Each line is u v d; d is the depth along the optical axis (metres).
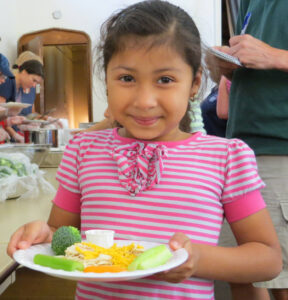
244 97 1.26
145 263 0.53
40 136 2.63
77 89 6.52
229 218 0.78
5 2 5.27
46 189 1.49
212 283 0.76
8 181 1.31
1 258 0.72
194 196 0.74
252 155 0.80
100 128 1.47
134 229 0.74
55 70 6.38
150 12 0.74
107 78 0.76
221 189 0.77
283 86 1.20
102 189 0.78
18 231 0.68
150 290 0.71
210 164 0.77
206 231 0.74
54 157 2.42
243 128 1.26
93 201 0.78
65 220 0.86
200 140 0.82
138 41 0.68
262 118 1.22
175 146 0.80
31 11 5.65
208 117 1.91
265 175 1.23
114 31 0.73
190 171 0.76
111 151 0.82
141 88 0.69
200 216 0.74
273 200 1.21
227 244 1.32
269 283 1.17
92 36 5.59
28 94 3.85
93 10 5.57
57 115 6.54
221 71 1.29
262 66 1.17
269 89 1.21
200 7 5.13
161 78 0.69
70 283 1.57
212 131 1.93
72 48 6.11
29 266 0.53
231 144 0.80
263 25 1.26
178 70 0.69
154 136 0.71
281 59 1.15
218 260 0.67
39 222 0.69
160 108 0.69
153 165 0.77
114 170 0.79
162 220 0.74
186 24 0.76
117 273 0.50
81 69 6.43
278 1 1.22
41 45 5.38
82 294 0.76
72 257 0.59
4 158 1.40
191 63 0.74
